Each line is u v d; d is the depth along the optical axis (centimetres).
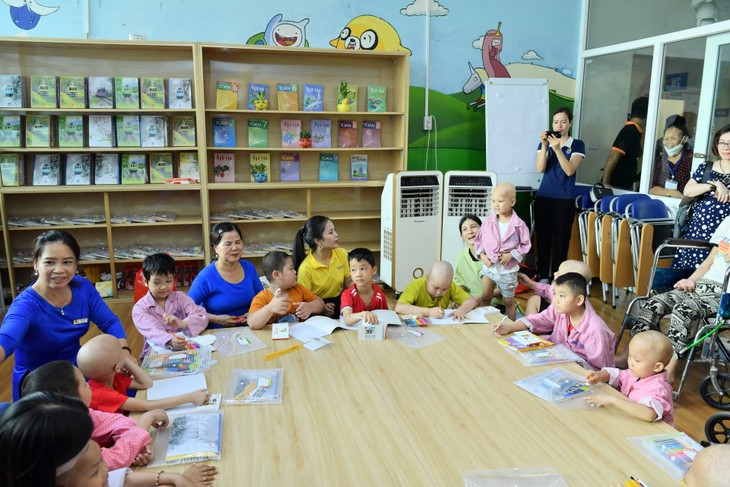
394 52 438
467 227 333
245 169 461
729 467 108
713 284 288
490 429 142
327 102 465
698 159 416
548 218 463
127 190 421
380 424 145
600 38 501
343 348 196
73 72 416
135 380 166
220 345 199
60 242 192
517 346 197
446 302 272
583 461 128
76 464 91
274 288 241
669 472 124
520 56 506
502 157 489
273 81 452
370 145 475
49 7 407
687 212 351
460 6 481
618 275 415
